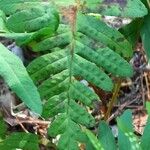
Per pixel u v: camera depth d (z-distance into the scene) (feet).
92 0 1.37
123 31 1.51
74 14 1.37
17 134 1.45
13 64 1.20
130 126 1.34
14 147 1.44
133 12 1.33
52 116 1.35
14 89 1.18
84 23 1.36
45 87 1.34
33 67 1.34
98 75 1.34
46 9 1.34
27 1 1.34
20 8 1.33
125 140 1.29
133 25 1.50
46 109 1.35
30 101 1.18
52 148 1.65
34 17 1.33
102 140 1.34
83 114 1.35
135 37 1.52
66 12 1.37
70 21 1.37
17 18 1.33
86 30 1.36
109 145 1.33
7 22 1.32
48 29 1.32
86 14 1.38
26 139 1.45
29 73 1.34
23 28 1.33
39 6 1.34
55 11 1.32
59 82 1.34
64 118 1.35
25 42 1.32
